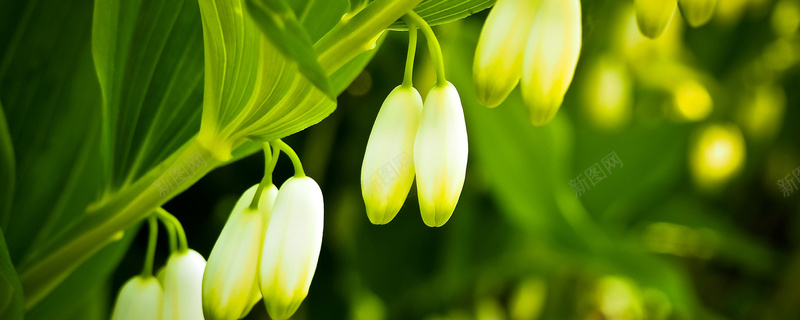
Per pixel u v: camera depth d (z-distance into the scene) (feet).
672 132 1.82
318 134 1.70
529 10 0.77
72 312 1.07
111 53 0.87
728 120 2.04
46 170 0.94
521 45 0.77
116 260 0.98
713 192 2.01
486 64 0.77
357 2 0.80
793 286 2.22
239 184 1.69
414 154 0.80
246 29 0.77
